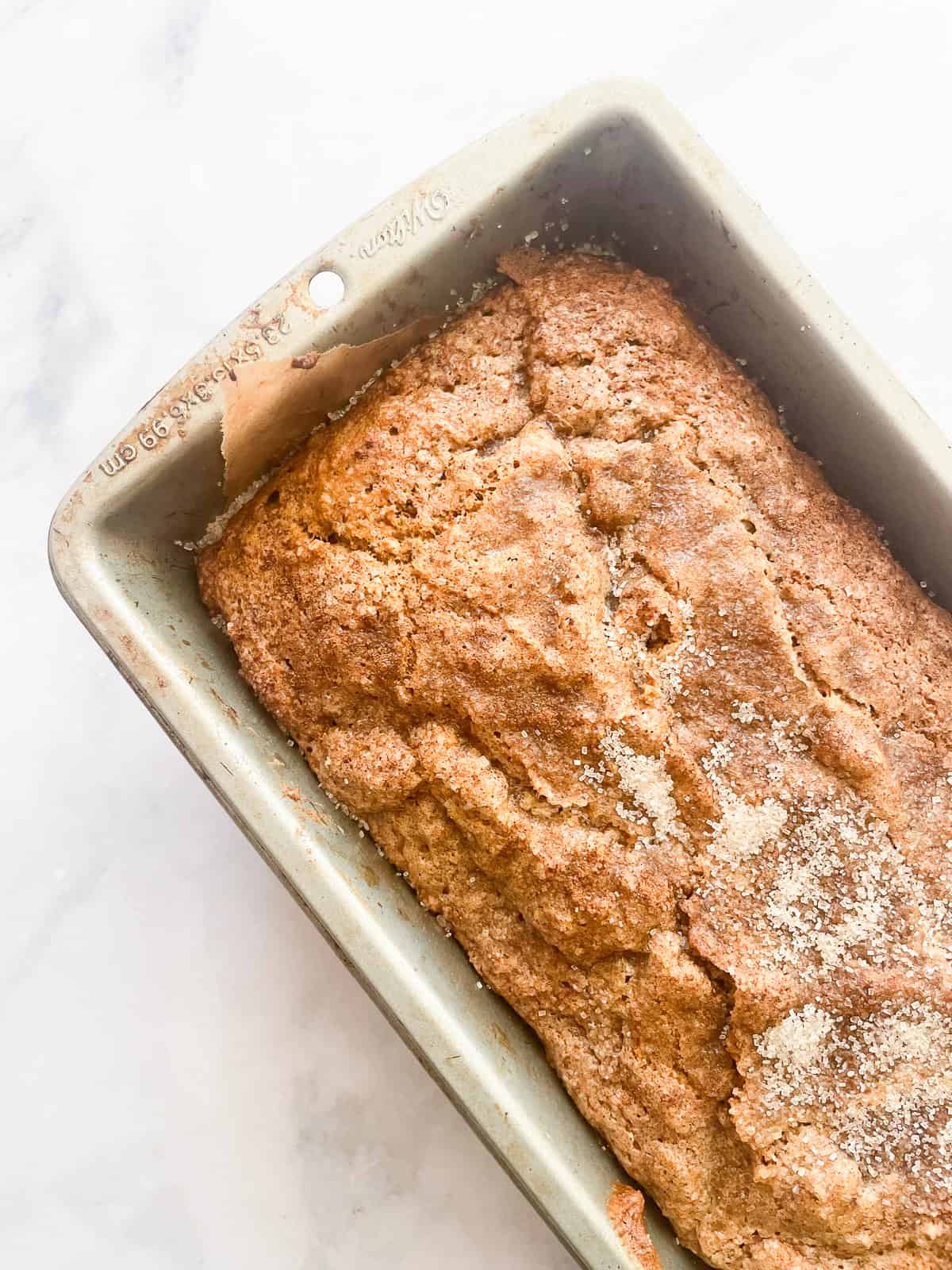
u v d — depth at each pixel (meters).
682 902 0.25
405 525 0.26
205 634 0.27
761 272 0.26
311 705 0.27
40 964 0.31
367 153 0.32
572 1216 0.24
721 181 0.26
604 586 0.26
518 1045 0.26
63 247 0.32
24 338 0.32
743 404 0.27
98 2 0.33
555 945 0.26
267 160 0.32
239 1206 0.31
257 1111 0.31
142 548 0.27
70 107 0.32
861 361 0.26
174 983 0.31
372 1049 0.31
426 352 0.27
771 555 0.26
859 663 0.26
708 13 0.32
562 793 0.25
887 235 0.32
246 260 0.32
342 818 0.27
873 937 0.25
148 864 0.32
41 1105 0.31
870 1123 0.25
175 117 0.32
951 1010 0.25
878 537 0.28
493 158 0.26
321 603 0.26
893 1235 0.25
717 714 0.25
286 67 0.32
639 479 0.26
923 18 0.32
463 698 0.25
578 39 0.32
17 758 0.32
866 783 0.25
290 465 0.28
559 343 0.26
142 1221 0.31
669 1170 0.25
